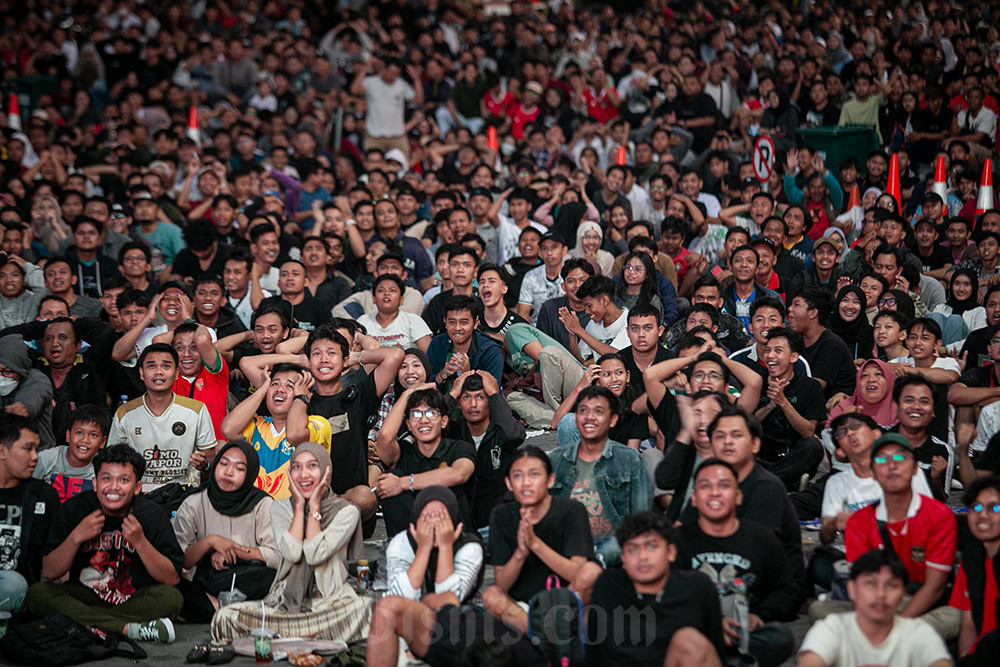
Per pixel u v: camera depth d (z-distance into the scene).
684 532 5.95
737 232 11.84
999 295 9.32
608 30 21.70
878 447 5.95
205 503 6.91
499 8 25.31
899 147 16.48
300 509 6.57
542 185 14.94
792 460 7.75
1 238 12.22
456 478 7.08
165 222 13.42
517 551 6.09
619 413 7.02
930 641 5.11
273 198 14.16
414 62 20.77
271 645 6.16
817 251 11.57
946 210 13.92
